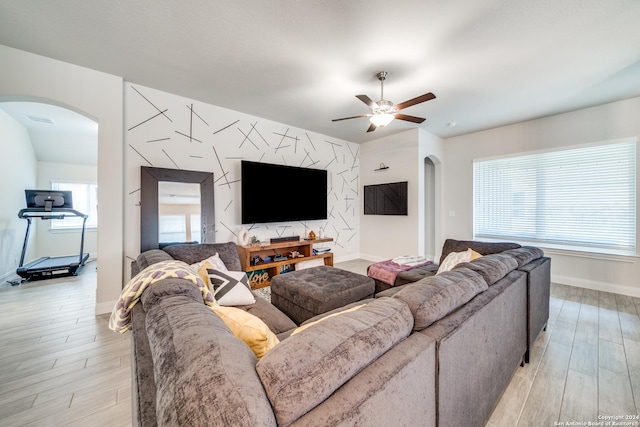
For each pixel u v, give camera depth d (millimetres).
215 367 576
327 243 5074
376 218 5332
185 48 2295
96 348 2127
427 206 5578
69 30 2080
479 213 4676
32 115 4176
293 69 2613
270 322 1681
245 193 3773
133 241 3004
